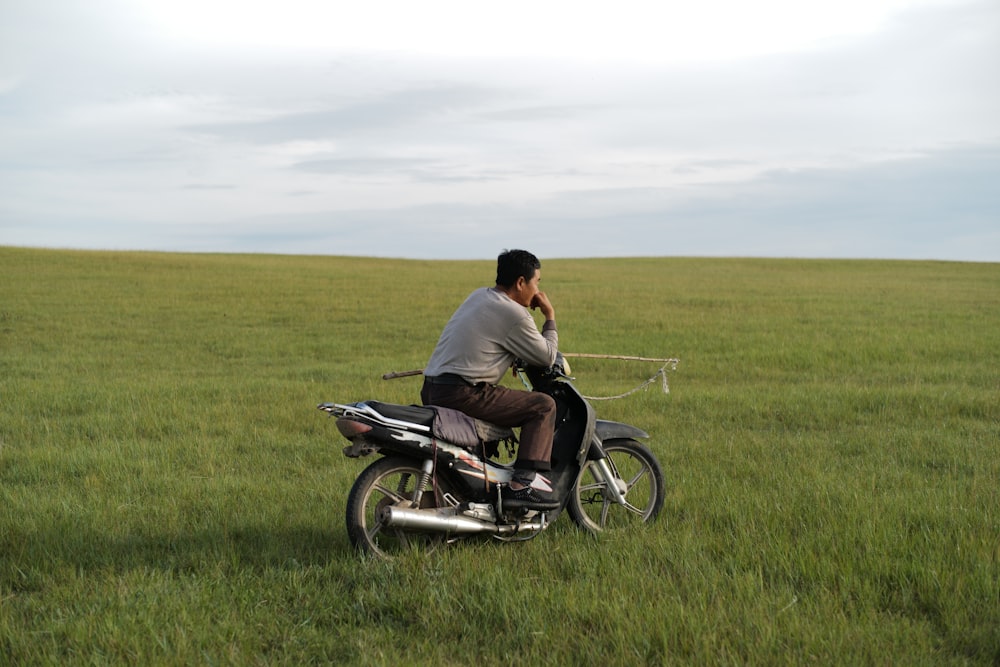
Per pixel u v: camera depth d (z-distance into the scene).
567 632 4.26
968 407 11.34
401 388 13.28
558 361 6.09
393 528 5.43
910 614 4.54
